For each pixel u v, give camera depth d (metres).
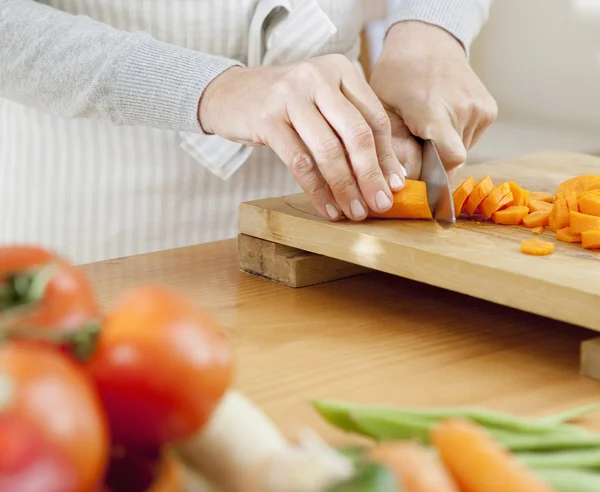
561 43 2.08
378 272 1.14
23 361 0.37
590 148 1.97
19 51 1.19
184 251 1.24
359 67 1.62
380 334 0.89
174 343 0.43
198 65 1.13
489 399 0.73
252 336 0.88
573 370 0.80
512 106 2.23
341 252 1.04
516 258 0.92
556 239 1.03
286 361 0.81
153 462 0.44
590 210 1.02
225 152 1.34
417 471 0.42
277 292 1.04
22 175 1.43
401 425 0.56
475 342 0.87
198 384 0.44
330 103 1.02
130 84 1.15
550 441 0.55
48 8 1.24
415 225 1.08
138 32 1.21
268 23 1.38
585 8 2.01
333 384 0.76
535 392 0.74
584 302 0.80
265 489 0.43
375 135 1.07
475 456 0.45
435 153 1.13
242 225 1.13
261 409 0.70
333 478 0.41
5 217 1.46
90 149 1.40
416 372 0.79
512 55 2.19
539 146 2.00
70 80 1.17
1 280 0.43
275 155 1.49
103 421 0.40
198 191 1.45
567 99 2.10
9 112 1.42
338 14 1.47
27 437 0.35
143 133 1.39
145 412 0.43
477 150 2.03
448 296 1.03
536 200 1.18
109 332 0.44
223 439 0.48
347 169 1.04
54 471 0.36
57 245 1.44
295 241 1.08
